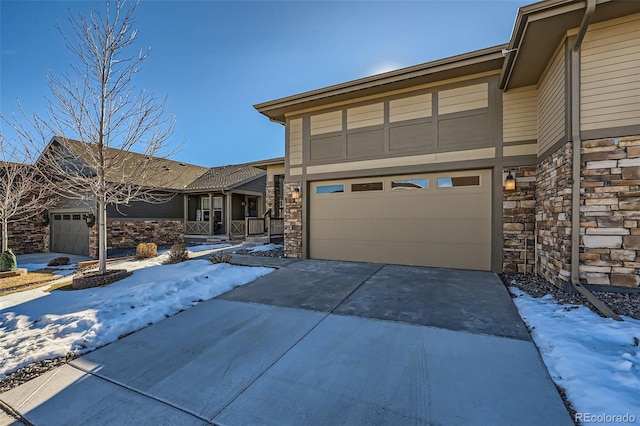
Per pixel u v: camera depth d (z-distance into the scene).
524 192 5.77
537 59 4.96
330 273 6.04
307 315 3.71
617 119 4.02
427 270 6.21
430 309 3.84
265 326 3.41
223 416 1.95
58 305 4.23
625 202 3.96
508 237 5.88
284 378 2.36
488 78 6.06
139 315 3.66
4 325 3.60
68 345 2.97
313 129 7.87
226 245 12.32
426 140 6.58
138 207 12.18
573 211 4.18
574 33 4.26
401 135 6.83
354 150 7.34
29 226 11.09
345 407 2.00
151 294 4.50
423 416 1.89
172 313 3.88
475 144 6.15
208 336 3.19
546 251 5.14
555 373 2.33
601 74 4.12
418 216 6.77
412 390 2.16
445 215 6.52
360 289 4.83
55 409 2.07
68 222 10.87
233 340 3.07
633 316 3.29
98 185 5.77
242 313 3.85
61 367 2.63
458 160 6.27
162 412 2.01
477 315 3.60
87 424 1.91
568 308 3.64
